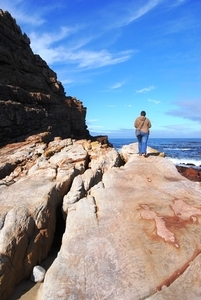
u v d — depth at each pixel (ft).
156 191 23.77
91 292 12.52
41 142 50.60
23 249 19.30
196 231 16.40
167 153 157.79
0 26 69.82
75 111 106.52
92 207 20.76
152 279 12.96
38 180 29.14
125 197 22.41
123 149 43.60
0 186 27.58
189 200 21.36
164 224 17.15
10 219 19.97
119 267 13.87
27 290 18.17
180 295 12.10
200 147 234.38
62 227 26.25
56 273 13.97
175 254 14.48
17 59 74.49
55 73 105.19
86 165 35.81
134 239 15.93
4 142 51.01
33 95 71.00
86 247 15.71
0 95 55.83
